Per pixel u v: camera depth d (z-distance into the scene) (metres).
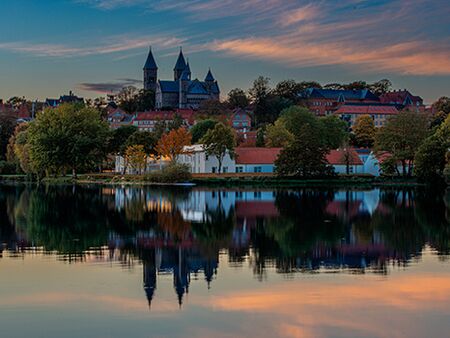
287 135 194.38
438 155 141.12
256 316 33.59
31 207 90.94
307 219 75.50
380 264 45.91
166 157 189.62
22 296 37.19
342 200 105.50
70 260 47.59
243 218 76.38
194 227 67.31
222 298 36.75
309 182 154.50
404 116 166.00
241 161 176.25
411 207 91.88
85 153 172.38
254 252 51.28
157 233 62.50
